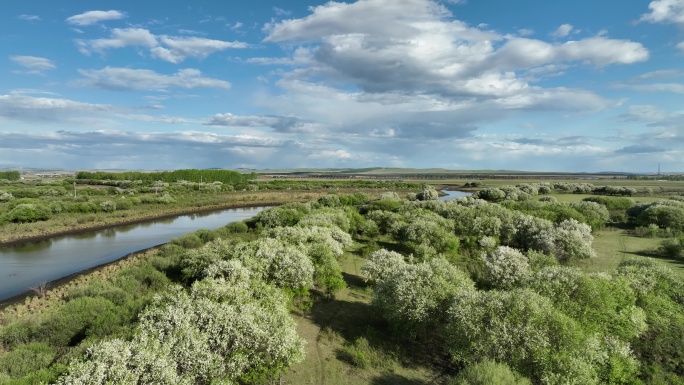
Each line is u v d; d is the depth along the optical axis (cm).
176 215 10388
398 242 5619
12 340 2583
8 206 8500
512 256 3566
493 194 10225
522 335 2139
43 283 4250
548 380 1981
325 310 3266
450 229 5453
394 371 2362
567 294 2583
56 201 9588
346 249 5278
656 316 2648
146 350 1731
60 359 2134
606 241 5628
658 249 4916
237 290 2467
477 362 2136
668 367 2380
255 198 13438
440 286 2698
